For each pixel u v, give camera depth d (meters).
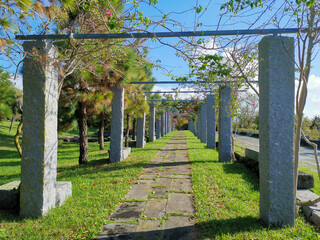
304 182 4.19
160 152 10.38
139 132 12.70
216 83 7.45
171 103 19.53
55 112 3.60
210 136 11.23
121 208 3.63
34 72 3.33
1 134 20.97
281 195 2.88
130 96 10.16
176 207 3.65
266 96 2.95
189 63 3.43
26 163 3.33
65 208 3.54
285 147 2.89
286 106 2.91
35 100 3.34
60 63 3.82
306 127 19.06
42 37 3.32
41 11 2.96
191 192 4.38
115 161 7.72
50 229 2.89
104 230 2.89
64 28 3.90
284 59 2.92
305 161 9.24
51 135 3.49
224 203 3.65
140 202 3.89
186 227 2.97
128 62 6.43
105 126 19.19
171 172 6.09
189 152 9.70
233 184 4.62
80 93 6.67
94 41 4.00
